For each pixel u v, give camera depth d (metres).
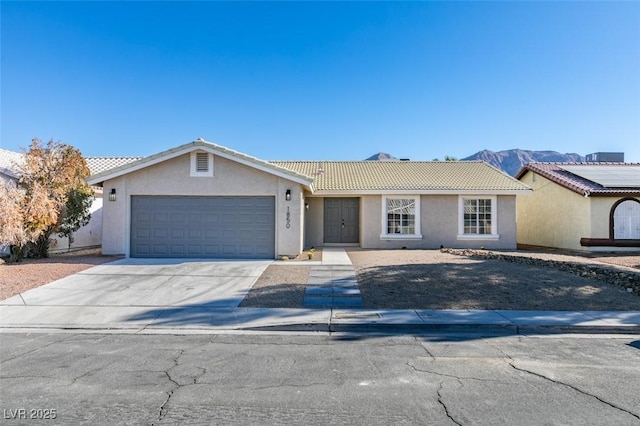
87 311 8.82
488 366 5.87
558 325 7.80
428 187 19.47
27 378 5.38
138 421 4.21
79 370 5.69
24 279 11.28
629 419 4.27
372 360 6.13
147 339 7.23
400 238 19.66
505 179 21.06
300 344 6.96
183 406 4.56
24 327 7.91
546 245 22.45
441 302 9.34
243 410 4.47
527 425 4.15
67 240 18.48
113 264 13.62
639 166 23.67
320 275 12.02
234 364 5.95
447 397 4.81
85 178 15.36
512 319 8.14
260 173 15.31
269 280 11.46
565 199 20.91
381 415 4.36
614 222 19.06
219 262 14.17
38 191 13.91
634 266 13.93
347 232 20.56
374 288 10.50
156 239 15.38
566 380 5.32
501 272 11.95
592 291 10.09
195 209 15.41
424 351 6.57
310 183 15.17
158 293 10.21
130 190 15.37
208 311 8.82
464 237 19.64
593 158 27.66
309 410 4.47
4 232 12.79
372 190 19.39
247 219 15.38
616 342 7.12
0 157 17.91
